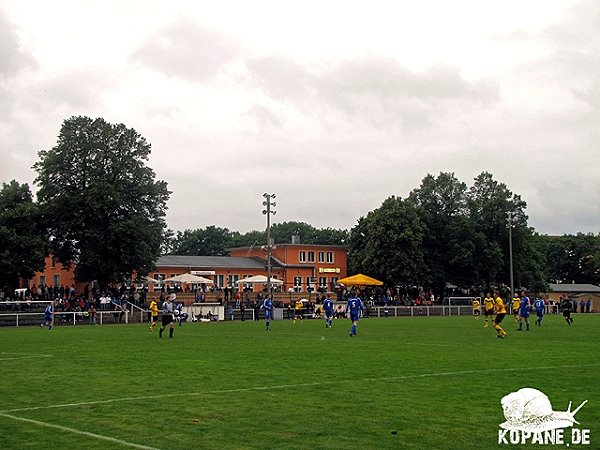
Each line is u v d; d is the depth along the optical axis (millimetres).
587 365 22719
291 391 17031
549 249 151375
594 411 14312
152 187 80438
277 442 11711
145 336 41594
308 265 116500
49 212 76062
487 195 106875
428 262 102062
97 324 63031
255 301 79812
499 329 38375
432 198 104625
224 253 174500
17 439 11984
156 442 11734
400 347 30797
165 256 110812
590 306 100812
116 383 18703
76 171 77812
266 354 27344
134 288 79438
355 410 14492
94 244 75250
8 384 18656
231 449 11242
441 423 13164
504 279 105500
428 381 18766
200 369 21922
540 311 53688
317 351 28734
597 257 141750
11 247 73750
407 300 90062
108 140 78688
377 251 98625
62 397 16344
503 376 19812
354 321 40500
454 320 65875
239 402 15500
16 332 48188
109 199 74750
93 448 11336
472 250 100938
